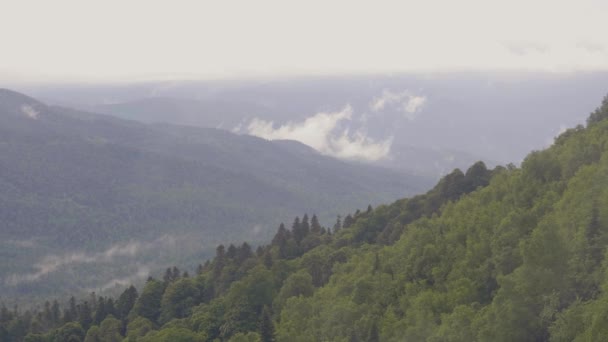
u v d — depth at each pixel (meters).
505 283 66.44
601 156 90.62
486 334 63.59
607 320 51.59
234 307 116.31
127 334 129.62
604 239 66.19
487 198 108.00
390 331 79.38
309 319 98.88
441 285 87.56
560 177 97.44
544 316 61.84
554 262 67.12
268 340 97.12
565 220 75.00
